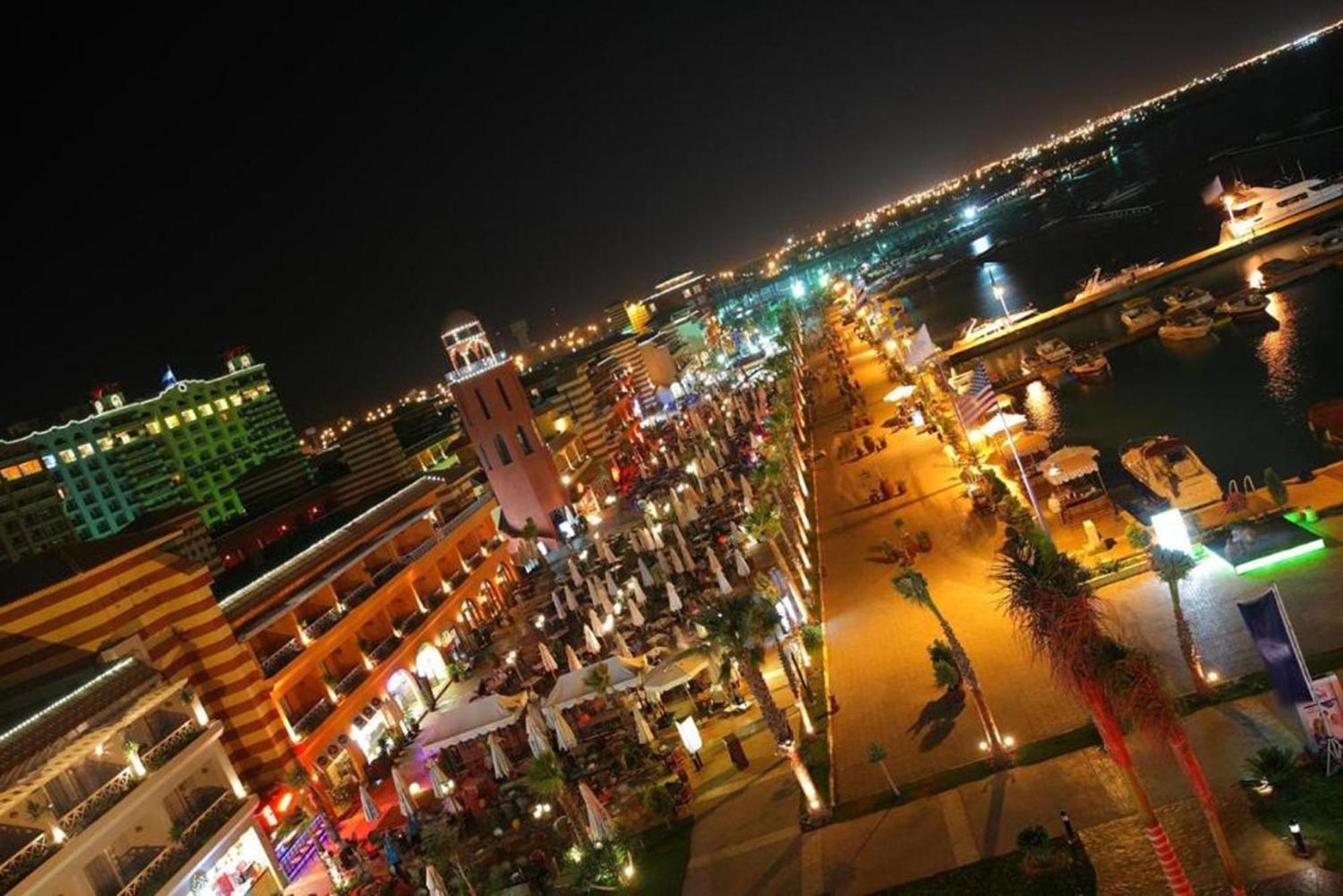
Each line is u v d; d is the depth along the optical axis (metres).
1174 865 19.34
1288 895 19.83
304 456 119.31
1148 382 82.69
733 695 41.25
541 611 62.62
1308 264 95.69
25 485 124.06
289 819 41.06
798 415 87.69
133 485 145.00
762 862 28.36
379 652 53.41
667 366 150.25
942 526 51.62
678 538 62.16
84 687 33.53
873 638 40.94
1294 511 36.97
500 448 76.81
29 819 29.36
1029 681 32.38
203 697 41.19
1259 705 26.41
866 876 25.83
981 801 27.02
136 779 31.97
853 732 33.91
